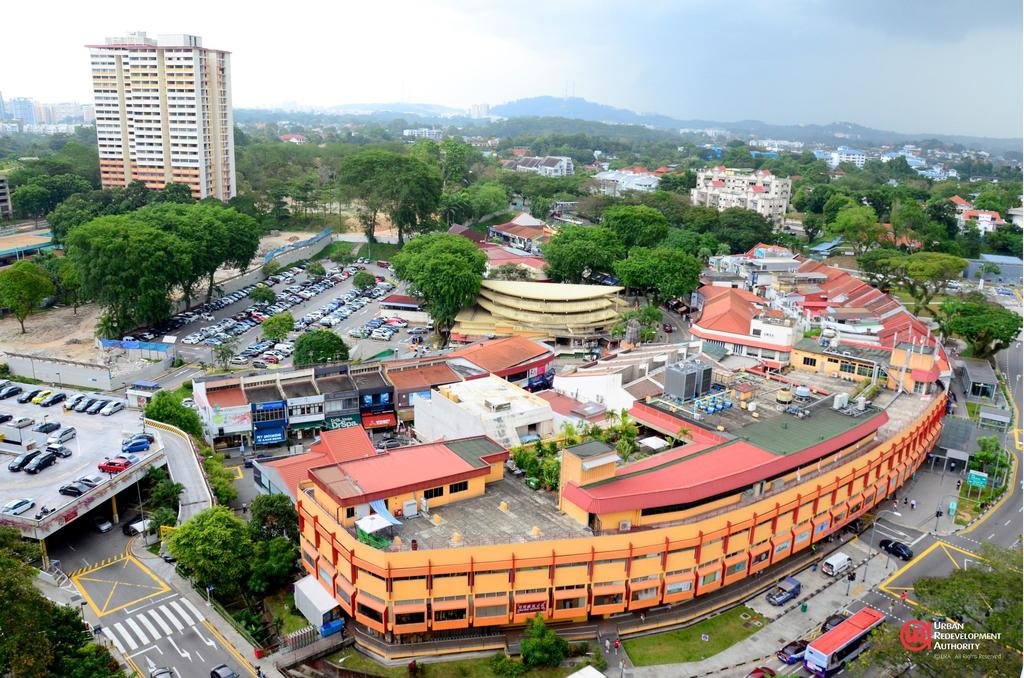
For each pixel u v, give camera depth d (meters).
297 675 88.62
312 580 99.31
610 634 94.81
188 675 87.44
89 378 170.75
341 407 153.75
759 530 104.19
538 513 99.94
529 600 91.81
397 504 96.69
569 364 198.75
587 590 93.38
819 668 89.44
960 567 113.38
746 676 90.00
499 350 179.75
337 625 93.00
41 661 75.81
